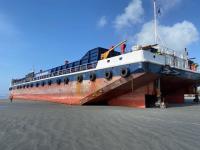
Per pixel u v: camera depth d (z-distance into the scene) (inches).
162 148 232.2
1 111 703.1
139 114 581.3
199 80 1113.4
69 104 1168.2
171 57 916.6
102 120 458.6
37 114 594.9
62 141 267.1
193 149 227.8
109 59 941.2
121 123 413.1
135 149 230.1
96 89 987.3
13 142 263.4
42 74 1606.8
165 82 978.1
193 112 644.1
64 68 1333.7
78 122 428.8
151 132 321.4
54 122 430.0
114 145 247.0
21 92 2041.1
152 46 911.0
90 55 1105.4
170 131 328.5
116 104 996.6
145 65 796.6
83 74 1087.0
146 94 875.4
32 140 273.1
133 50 863.1
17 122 431.8
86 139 276.7
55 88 1364.4
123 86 878.4
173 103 1179.9
